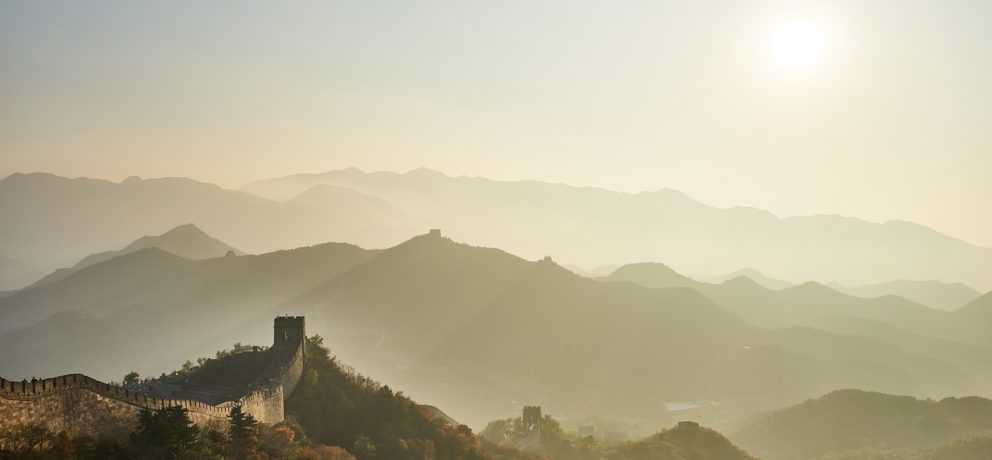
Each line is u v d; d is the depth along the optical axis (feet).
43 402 330.13
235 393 552.41
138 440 371.76
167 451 376.27
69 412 343.46
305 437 586.04
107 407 366.43
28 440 316.40
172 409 391.24
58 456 320.29
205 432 429.79
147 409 391.04
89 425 353.72
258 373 645.92
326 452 553.23
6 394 313.32
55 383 338.13
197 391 567.59
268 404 572.92
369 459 626.23
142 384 601.21
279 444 510.58
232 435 456.04
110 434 364.58
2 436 308.19
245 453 441.68
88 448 339.57
